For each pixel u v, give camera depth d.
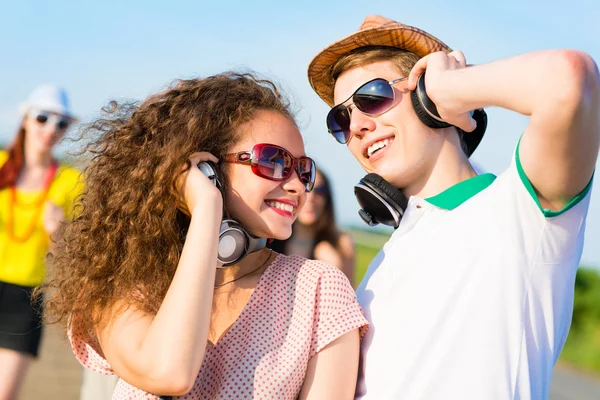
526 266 2.07
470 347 2.07
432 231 2.30
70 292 2.38
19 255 4.97
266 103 2.46
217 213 2.21
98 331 2.25
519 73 1.91
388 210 2.50
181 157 2.31
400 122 2.52
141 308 2.21
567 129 1.83
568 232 2.06
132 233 2.33
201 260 2.11
